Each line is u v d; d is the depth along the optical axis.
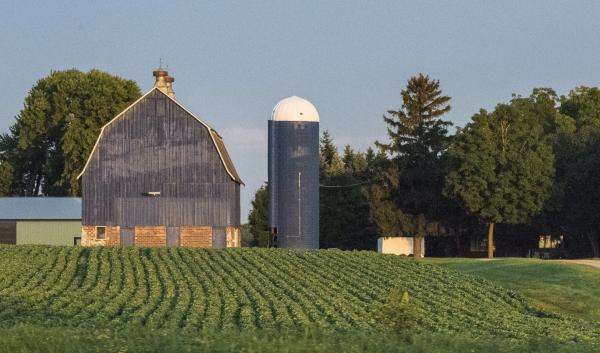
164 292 154.38
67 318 124.25
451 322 126.81
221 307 136.25
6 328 98.31
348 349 82.38
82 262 188.62
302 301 143.00
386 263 194.00
